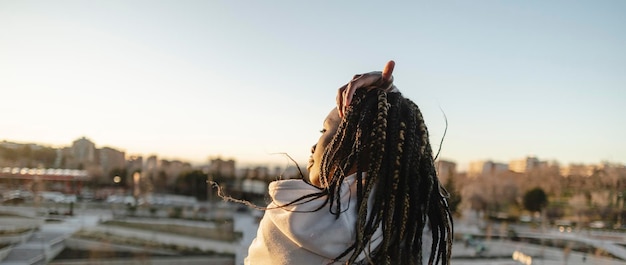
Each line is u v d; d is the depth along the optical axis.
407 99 1.77
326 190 1.54
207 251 43.00
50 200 77.56
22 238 44.72
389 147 1.60
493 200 80.81
